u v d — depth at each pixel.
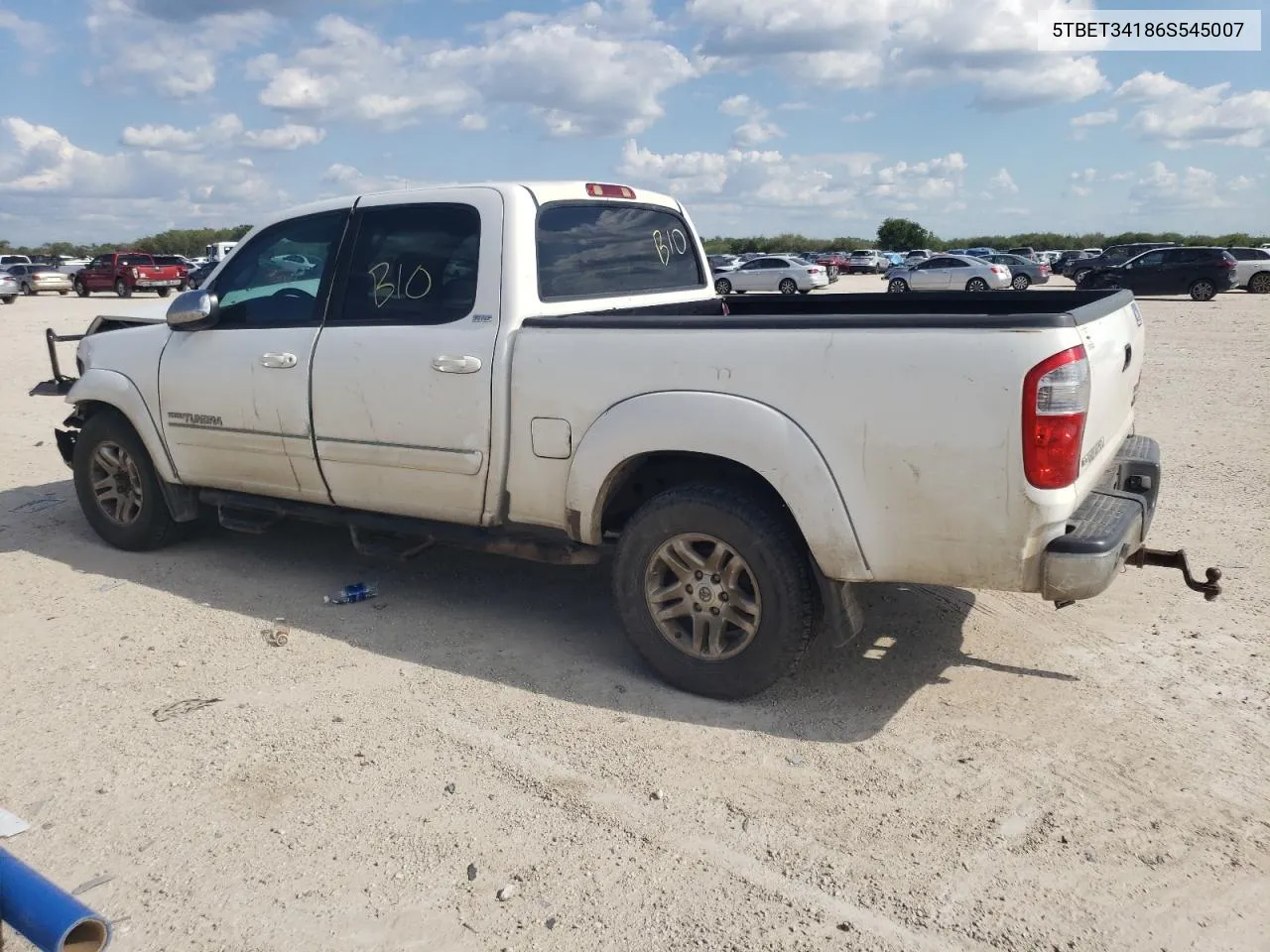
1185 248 28.88
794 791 3.39
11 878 1.86
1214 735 3.71
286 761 3.60
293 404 4.90
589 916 2.80
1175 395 10.92
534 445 4.24
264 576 5.55
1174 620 4.76
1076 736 3.72
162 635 4.75
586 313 4.66
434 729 3.83
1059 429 3.31
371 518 4.92
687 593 4.03
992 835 3.13
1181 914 2.78
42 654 4.54
